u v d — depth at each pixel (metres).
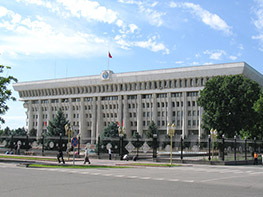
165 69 109.50
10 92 40.28
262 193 14.90
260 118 58.78
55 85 133.25
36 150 58.66
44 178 19.34
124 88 118.94
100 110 124.62
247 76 99.38
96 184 16.94
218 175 25.02
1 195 12.64
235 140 44.12
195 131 107.06
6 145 60.53
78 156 49.19
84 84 126.50
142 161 43.16
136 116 118.44
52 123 69.38
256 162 44.72
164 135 103.88
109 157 45.69
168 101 110.31
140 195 13.34
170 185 17.22
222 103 55.09
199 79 104.06
